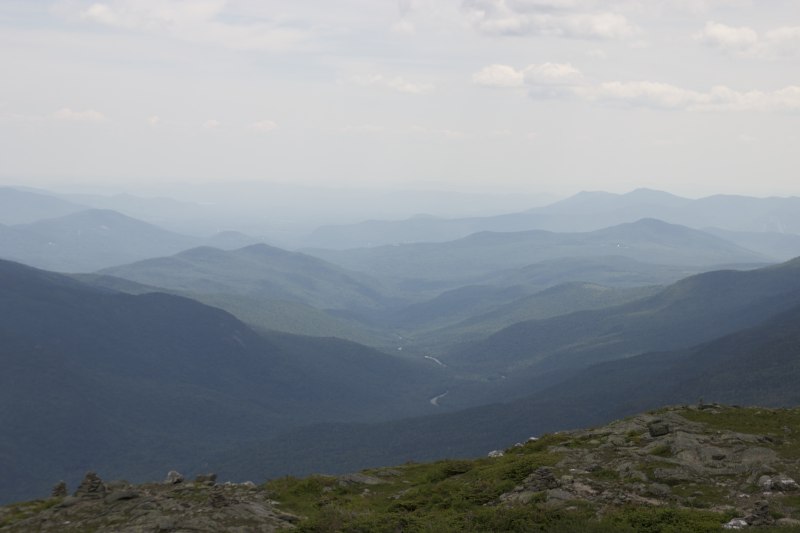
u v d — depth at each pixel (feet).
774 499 105.81
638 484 117.60
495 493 123.65
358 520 113.29
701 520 98.63
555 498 113.50
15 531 118.21
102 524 115.55
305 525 111.45
